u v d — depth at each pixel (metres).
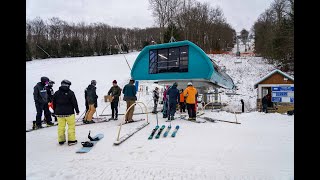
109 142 7.48
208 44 74.19
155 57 19.62
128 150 6.59
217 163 5.38
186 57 18.28
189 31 66.94
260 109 19.42
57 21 68.00
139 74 20.23
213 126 10.23
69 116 7.24
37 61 49.66
